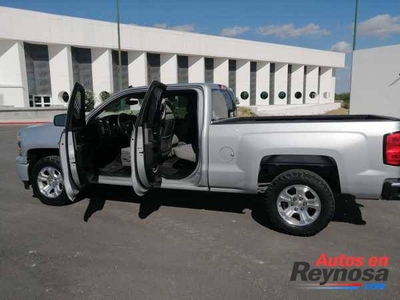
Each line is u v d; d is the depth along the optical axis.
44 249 3.97
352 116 5.09
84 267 3.56
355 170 4.04
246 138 4.38
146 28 37.50
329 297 3.09
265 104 51.66
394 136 3.89
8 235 4.35
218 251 3.94
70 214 5.09
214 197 5.87
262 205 5.50
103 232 4.45
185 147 5.23
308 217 4.30
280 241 4.20
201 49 42.53
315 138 4.12
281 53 52.00
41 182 5.51
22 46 29.88
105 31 34.47
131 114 5.81
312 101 58.56
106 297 3.06
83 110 4.87
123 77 37.94
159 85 4.52
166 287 3.21
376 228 4.60
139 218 4.94
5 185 6.70
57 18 31.34
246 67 48.16
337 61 62.28
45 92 32.38
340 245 4.09
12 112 25.66
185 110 5.67
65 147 4.45
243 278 3.37
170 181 4.85
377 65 15.96
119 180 5.05
